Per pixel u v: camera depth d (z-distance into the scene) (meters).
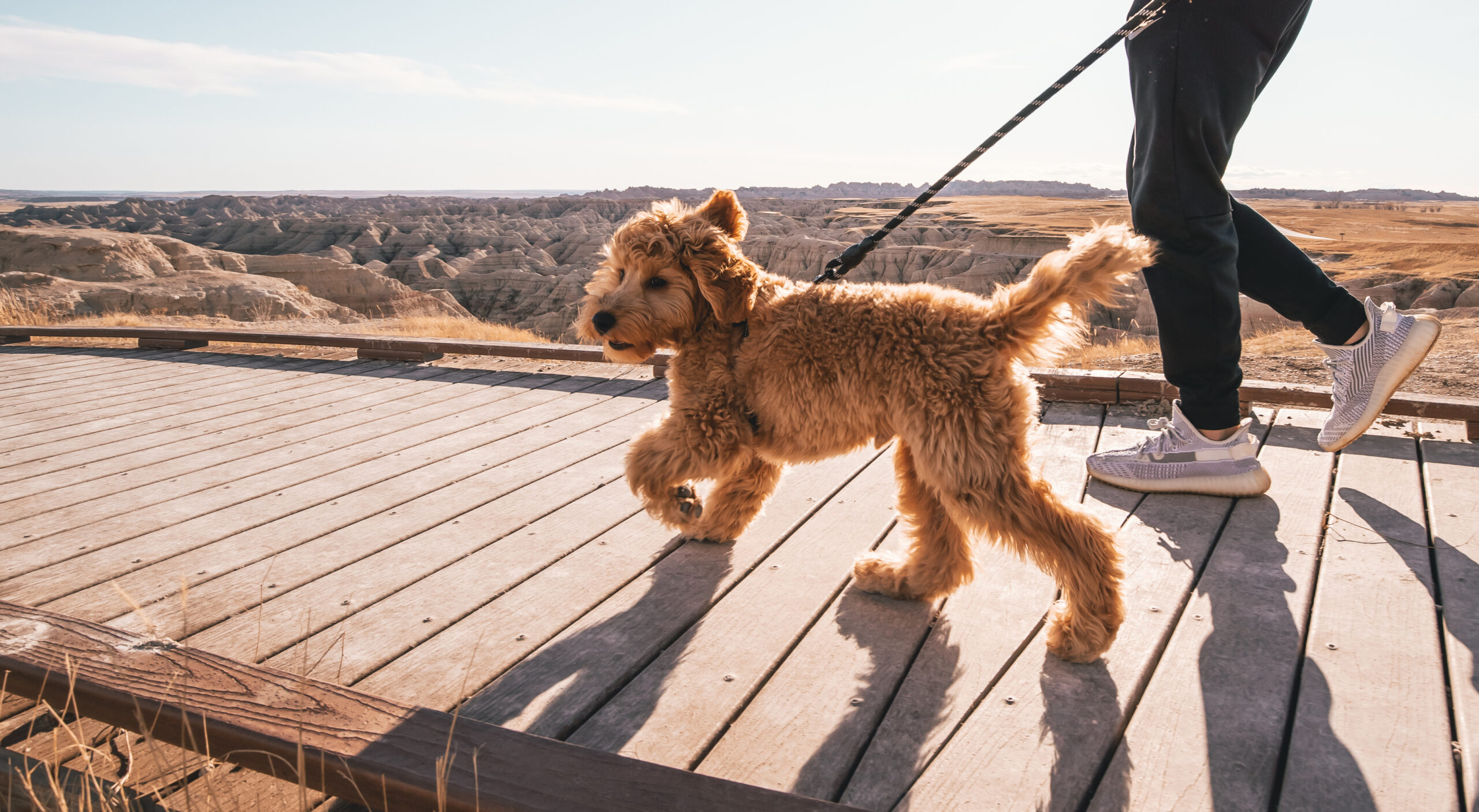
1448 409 4.70
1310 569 3.31
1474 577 3.16
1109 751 2.33
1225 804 2.10
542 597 3.35
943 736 2.41
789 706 2.59
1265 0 3.39
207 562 3.77
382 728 2.02
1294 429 5.00
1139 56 3.68
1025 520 2.72
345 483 4.85
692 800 1.75
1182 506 3.97
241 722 2.05
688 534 3.84
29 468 5.21
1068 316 2.80
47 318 15.68
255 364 8.77
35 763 2.14
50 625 2.51
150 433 6.03
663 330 3.31
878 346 2.89
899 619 3.10
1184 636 2.88
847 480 4.61
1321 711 2.44
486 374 7.92
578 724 2.52
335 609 3.29
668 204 3.59
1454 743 2.28
